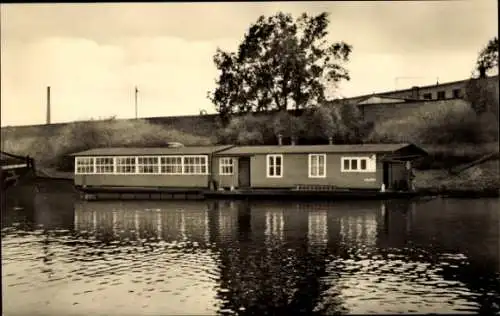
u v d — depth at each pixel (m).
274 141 50.41
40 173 57.00
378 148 35.38
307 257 18.12
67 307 13.66
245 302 13.66
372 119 48.00
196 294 14.36
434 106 45.94
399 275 15.80
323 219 26.58
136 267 17.38
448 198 36.03
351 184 35.34
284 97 50.66
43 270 17.28
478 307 13.07
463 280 15.29
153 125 55.50
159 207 33.62
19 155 58.25
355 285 14.90
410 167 38.47
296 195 34.88
